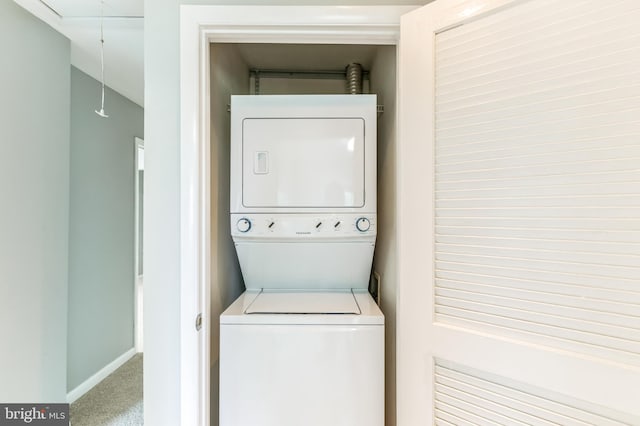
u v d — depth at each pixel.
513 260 0.88
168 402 1.17
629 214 0.73
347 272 1.56
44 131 1.96
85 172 2.57
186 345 1.15
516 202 0.88
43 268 1.98
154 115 1.17
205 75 1.19
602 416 0.76
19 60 1.80
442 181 1.01
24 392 1.86
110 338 2.85
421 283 1.05
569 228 0.80
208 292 1.21
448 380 1.01
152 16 1.17
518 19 0.87
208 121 1.21
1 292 1.74
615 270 0.75
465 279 0.97
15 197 1.80
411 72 1.07
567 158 0.80
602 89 0.76
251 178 1.43
